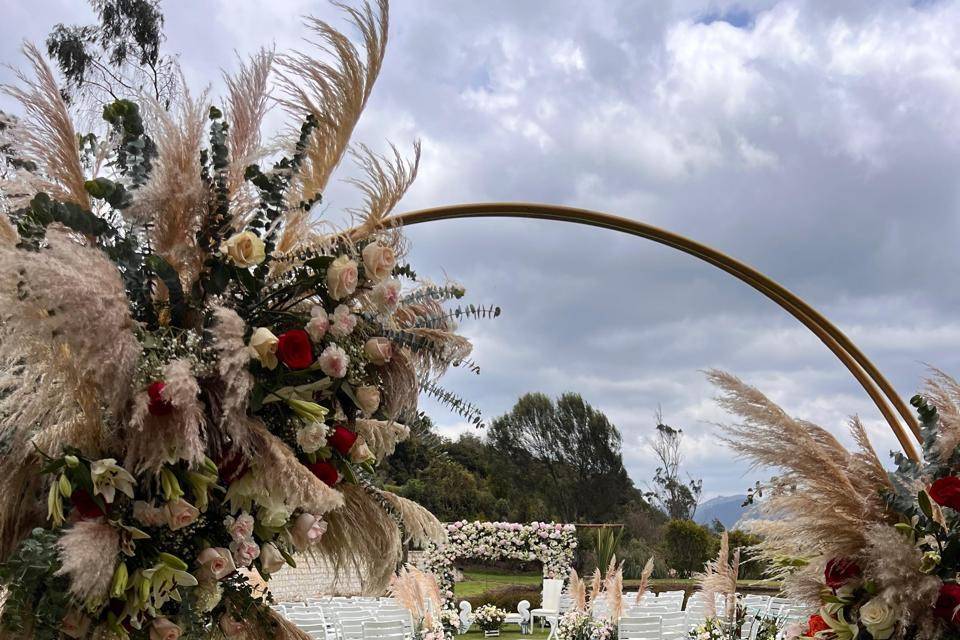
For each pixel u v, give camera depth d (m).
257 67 2.35
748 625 6.39
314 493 2.00
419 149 2.51
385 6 2.50
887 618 2.54
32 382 1.84
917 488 2.70
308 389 2.22
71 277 1.74
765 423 2.75
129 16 12.09
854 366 3.31
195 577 2.03
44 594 1.79
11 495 1.91
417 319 2.48
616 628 7.97
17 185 1.99
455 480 22.48
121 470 1.86
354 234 2.42
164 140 2.03
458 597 18.23
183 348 1.99
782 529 2.83
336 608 10.52
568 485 35.44
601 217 3.19
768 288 3.34
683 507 29.58
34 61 2.06
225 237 2.14
